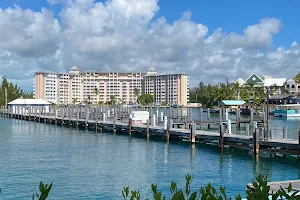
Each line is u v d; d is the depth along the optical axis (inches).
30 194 849.5
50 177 1021.2
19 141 1884.8
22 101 4510.3
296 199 169.2
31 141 1881.2
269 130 1502.2
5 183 948.0
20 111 4249.5
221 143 1505.9
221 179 1005.8
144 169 1136.8
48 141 1878.7
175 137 1851.6
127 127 2228.1
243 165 1194.0
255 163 1223.5
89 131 2450.8
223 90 5526.6
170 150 1530.5
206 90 7057.1
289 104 4694.9
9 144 1756.9
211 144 1662.2
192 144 1672.0
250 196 176.1
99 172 1090.7
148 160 1295.5
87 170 1118.4
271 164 1205.1
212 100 6117.1
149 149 1565.0
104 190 889.5
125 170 1122.7
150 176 1040.2
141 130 2063.2
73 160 1294.3
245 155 1374.3
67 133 2316.7
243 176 1040.8
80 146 1674.5
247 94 5196.9
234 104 4490.7
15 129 2662.4
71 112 3083.2
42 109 4010.8
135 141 1849.2
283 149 1284.4
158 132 1950.1
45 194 164.4
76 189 895.7
